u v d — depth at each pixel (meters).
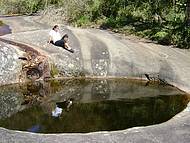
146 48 15.76
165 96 11.64
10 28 21.39
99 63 14.21
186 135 8.14
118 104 10.95
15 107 10.68
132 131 8.36
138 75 13.59
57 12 24.23
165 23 19.91
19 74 13.10
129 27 19.95
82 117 9.88
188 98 11.40
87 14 22.83
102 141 7.79
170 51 15.48
